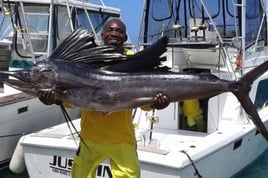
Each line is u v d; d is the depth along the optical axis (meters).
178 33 4.65
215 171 3.65
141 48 4.52
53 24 5.18
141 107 2.26
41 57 5.15
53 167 3.61
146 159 3.21
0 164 4.56
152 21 4.79
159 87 2.12
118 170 2.37
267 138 2.06
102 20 6.15
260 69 2.07
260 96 4.72
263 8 4.84
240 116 4.06
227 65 4.07
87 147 2.40
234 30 4.46
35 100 4.62
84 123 2.42
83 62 2.15
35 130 4.78
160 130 4.11
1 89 4.64
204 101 4.06
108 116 2.37
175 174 3.17
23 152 3.82
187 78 2.11
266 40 5.04
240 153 4.09
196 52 4.12
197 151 3.38
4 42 5.15
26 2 5.11
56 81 2.07
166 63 4.24
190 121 4.07
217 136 3.77
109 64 2.16
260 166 4.71
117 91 2.12
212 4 4.52
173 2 4.65
